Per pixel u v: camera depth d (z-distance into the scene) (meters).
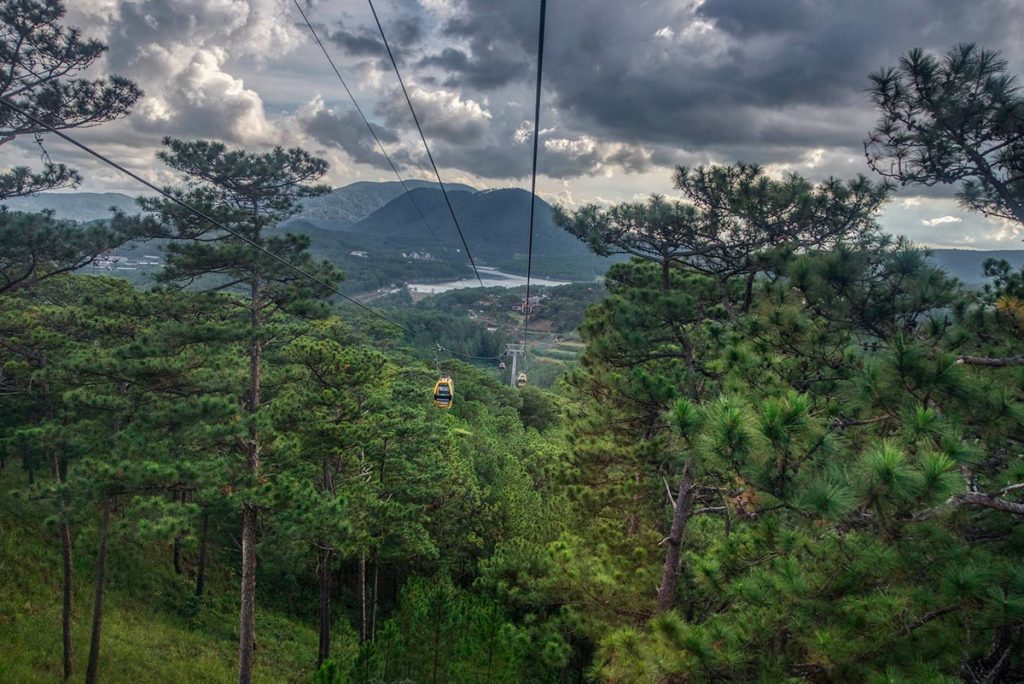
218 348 16.27
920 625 5.25
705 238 12.00
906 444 4.72
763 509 5.43
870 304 7.25
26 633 17.92
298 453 16.48
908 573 5.21
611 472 14.69
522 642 15.44
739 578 6.35
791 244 10.05
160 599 23.06
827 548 5.48
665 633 6.03
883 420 5.61
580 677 18.77
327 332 22.22
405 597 23.61
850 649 5.27
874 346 7.30
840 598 5.56
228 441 14.93
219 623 23.31
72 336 17.97
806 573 5.68
